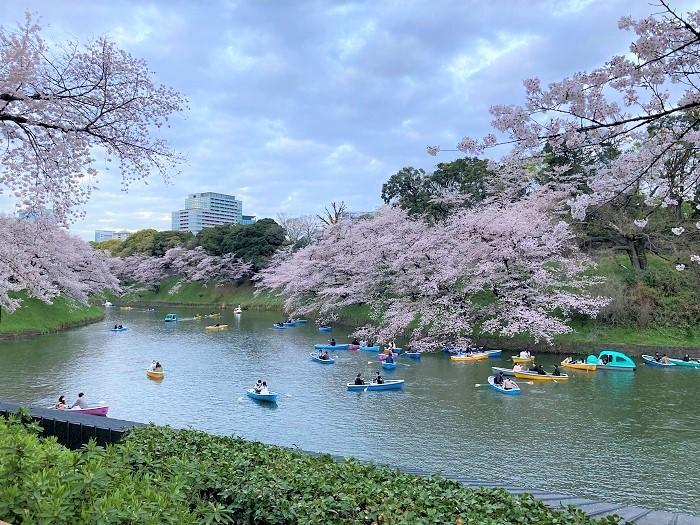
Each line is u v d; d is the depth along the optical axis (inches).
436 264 1675.7
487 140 365.7
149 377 1208.8
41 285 1309.1
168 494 198.4
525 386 1086.4
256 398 1003.9
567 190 1598.2
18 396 1024.2
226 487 246.2
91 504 170.6
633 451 702.5
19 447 194.7
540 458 681.6
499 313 1547.7
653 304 1478.8
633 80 331.3
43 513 158.9
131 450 277.0
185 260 3654.0
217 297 3508.9
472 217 1593.3
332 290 2089.1
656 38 311.4
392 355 1418.6
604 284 1509.6
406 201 2345.0
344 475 311.0
